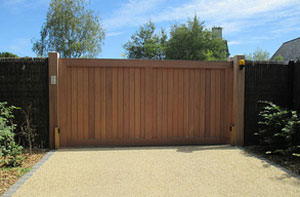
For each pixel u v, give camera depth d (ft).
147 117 18.22
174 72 18.44
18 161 14.02
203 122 18.80
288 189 10.68
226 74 18.86
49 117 17.01
